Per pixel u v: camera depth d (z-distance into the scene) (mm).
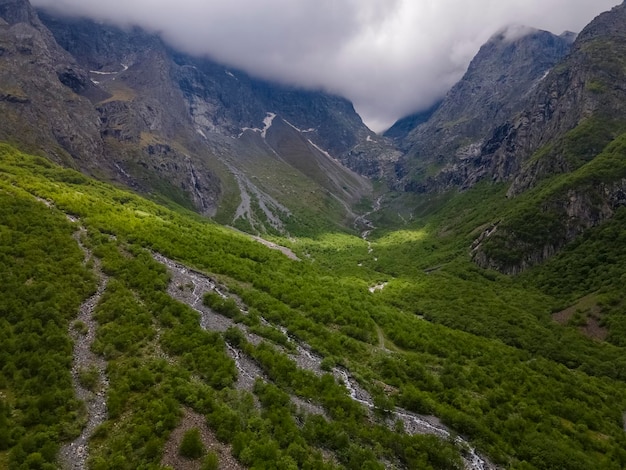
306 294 103875
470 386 77500
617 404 85688
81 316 67625
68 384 52188
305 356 74500
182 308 74375
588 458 62500
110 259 85312
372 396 67312
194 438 45219
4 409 46844
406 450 54625
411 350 92125
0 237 79562
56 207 110750
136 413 48812
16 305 63438
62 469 41656
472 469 56062
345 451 51125
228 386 57219
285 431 50875
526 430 66250
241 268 108875
